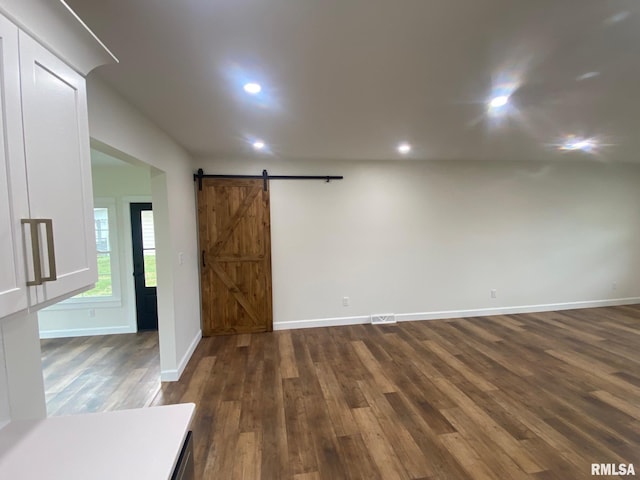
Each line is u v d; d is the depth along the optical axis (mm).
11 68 822
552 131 3062
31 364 1198
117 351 3740
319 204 4320
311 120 2625
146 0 1176
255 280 4191
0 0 790
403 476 1786
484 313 4793
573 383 2783
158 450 941
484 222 4684
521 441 2053
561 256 4941
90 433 1022
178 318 3098
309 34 1429
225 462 1910
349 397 2604
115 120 1971
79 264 1096
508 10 1287
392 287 4551
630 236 5125
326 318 4426
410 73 1835
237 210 4113
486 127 2910
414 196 4508
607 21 1365
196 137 3078
